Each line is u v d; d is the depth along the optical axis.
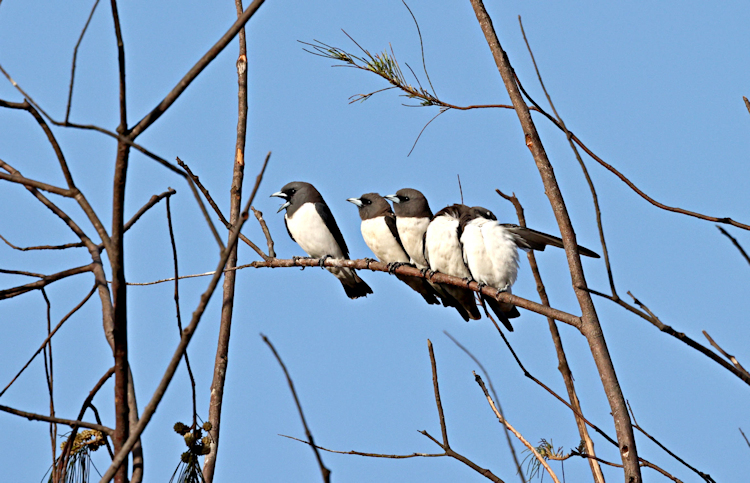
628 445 7.85
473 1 10.10
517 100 9.57
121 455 5.33
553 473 8.03
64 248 7.45
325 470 4.21
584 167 6.04
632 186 8.66
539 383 8.25
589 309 8.65
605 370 8.30
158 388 5.40
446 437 8.73
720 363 5.49
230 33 5.88
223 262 5.20
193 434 6.89
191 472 6.84
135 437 5.38
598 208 5.93
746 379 5.38
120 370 5.91
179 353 5.39
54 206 7.36
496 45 9.84
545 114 9.61
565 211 9.13
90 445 7.07
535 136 9.42
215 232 5.18
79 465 7.02
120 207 5.78
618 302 5.71
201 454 6.93
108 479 5.28
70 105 5.05
